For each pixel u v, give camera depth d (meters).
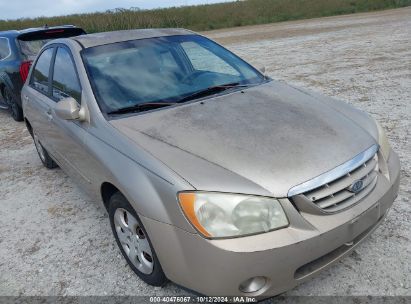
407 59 9.52
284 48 13.33
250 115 2.74
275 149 2.35
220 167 2.23
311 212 2.16
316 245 2.12
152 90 3.16
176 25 26.80
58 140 3.70
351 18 23.12
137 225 2.58
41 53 4.43
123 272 2.89
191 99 3.10
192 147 2.41
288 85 3.51
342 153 2.38
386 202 2.50
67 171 3.87
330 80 8.16
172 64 3.47
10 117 8.07
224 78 3.46
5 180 4.83
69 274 2.95
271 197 2.11
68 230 3.54
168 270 2.31
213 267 2.07
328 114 2.82
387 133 4.90
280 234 2.08
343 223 2.20
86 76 3.17
